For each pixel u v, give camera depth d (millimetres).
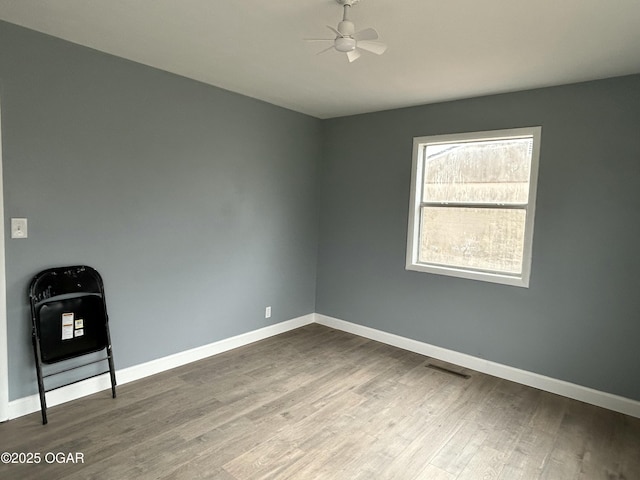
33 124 2551
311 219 4777
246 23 2311
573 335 3176
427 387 3293
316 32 2416
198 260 3600
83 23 2377
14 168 2492
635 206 2883
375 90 3512
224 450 2346
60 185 2699
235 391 3096
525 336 3406
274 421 2686
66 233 2752
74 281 2771
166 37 2543
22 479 2047
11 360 2561
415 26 2242
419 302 4039
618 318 2982
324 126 4738
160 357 3391
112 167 2951
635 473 2273
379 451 2400
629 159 2893
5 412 2547
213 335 3803
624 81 2896
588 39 2320
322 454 2350
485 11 2043
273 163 4211
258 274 4184
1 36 2383
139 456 2258
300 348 4078
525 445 2518
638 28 2158
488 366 3611
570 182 3137
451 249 3887
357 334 4555
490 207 3613
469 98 3633
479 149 3678
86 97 2775
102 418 2637
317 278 4941
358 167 4453
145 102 3098
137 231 3141
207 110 3531
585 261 3100
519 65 2777
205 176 3580
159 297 3336
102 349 2904
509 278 3465
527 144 3410
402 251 4141
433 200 3986
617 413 2957
